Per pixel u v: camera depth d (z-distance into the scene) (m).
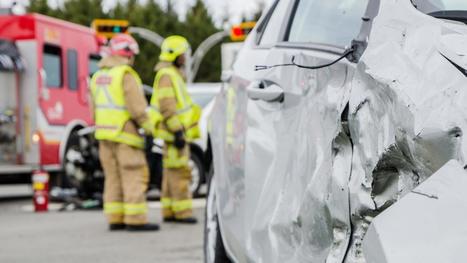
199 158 16.53
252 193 4.99
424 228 2.92
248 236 4.99
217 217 6.14
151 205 15.48
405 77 3.36
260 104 5.08
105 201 11.53
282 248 4.49
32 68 18.67
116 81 11.24
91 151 15.29
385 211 3.10
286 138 4.60
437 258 2.82
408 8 3.69
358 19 4.39
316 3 5.04
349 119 3.76
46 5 61.91
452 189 2.94
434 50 3.33
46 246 9.98
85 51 20.50
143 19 62.22
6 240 10.65
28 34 18.67
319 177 4.06
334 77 4.12
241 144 5.30
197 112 12.27
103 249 9.61
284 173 4.56
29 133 18.58
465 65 3.15
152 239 10.42
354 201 3.68
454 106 3.08
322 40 4.63
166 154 12.21
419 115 3.18
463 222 2.85
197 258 8.70
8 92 18.58
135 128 11.30
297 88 4.57
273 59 5.09
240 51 6.05
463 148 2.99
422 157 3.19
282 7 5.61
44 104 18.73
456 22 3.71
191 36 64.19
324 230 4.04
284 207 4.48
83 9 61.75
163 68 12.02
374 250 3.04
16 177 18.97
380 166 3.50
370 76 3.58
